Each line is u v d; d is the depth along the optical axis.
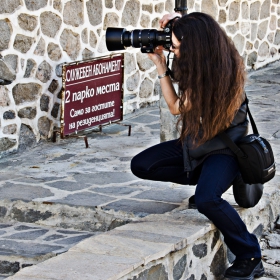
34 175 5.32
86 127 6.54
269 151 3.65
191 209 4.17
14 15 5.92
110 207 4.39
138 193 4.73
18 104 6.09
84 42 6.98
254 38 10.45
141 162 3.91
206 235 3.78
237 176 3.77
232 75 3.41
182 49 3.37
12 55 5.95
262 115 7.62
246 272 3.66
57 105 6.62
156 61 3.71
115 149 6.26
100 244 3.42
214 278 3.91
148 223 3.82
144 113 7.97
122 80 6.94
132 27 7.77
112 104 6.85
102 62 6.64
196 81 3.36
